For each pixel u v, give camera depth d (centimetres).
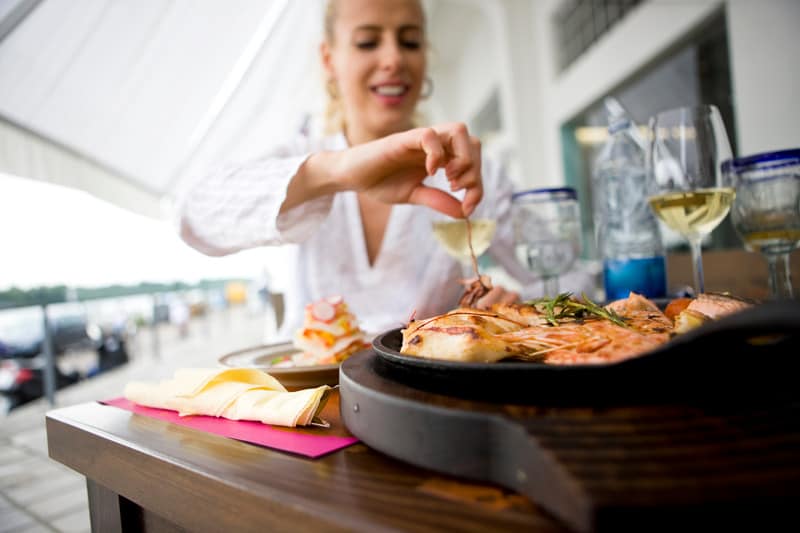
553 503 34
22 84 364
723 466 32
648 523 29
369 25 158
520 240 126
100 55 406
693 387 43
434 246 179
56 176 404
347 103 175
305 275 179
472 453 42
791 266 133
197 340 934
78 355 618
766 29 359
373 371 60
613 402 43
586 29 599
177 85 498
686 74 462
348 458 51
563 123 677
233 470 50
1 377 455
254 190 122
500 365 46
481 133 1104
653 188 94
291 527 41
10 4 313
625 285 108
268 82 576
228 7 454
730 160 89
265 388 72
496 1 726
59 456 77
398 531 35
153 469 58
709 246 415
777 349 44
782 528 30
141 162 522
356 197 177
